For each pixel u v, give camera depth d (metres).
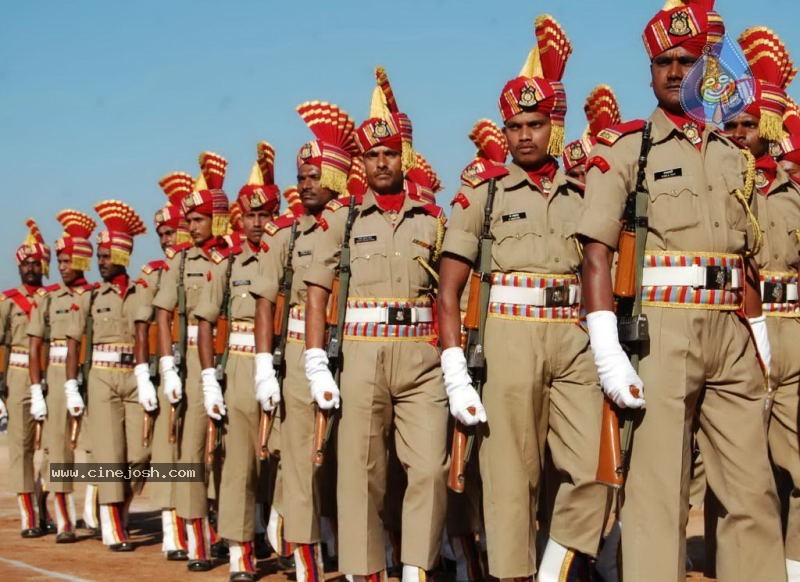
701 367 5.47
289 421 8.21
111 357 11.56
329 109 8.56
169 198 12.47
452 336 6.52
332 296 7.36
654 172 5.54
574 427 6.41
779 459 7.66
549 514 6.85
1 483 17.20
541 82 6.61
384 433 7.31
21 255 13.55
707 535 8.00
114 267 11.86
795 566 7.52
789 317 7.66
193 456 10.30
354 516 7.25
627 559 5.53
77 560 10.39
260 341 8.49
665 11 5.64
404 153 7.43
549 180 6.67
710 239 5.50
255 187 9.83
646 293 5.54
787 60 8.41
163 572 9.70
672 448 5.43
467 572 7.95
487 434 6.50
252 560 9.09
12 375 12.84
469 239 6.53
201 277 10.59
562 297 6.46
